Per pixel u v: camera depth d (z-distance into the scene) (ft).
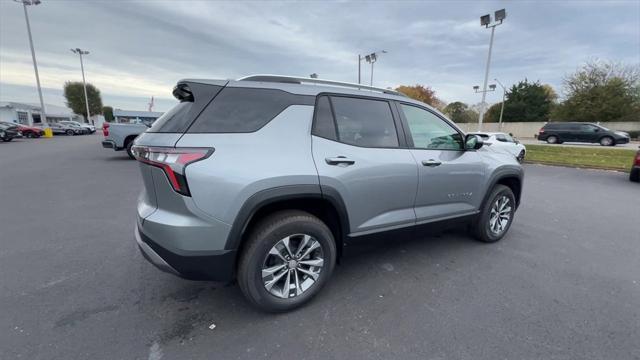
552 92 184.24
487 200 12.05
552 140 79.51
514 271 10.34
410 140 9.79
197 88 7.20
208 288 9.04
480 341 6.99
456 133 11.08
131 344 6.78
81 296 8.59
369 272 10.15
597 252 12.00
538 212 17.74
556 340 7.04
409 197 9.62
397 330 7.35
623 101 109.70
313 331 7.29
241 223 6.91
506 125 143.02
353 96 8.94
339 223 8.60
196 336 7.06
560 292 9.07
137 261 10.75
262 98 7.63
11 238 12.77
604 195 22.50
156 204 7.17
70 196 19.92
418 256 11.40
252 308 8.14
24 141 76.79
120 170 30.25
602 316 7.95
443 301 8.56
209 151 6.65
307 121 7.93
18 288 8.94
